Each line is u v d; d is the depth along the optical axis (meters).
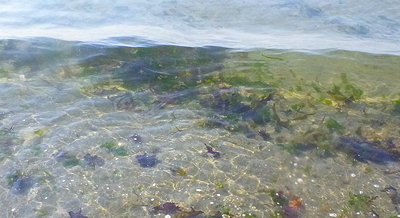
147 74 4.03
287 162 3.32
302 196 3.14
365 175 3.25
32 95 3.76
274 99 3.81
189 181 3.21
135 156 3.34
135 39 4.54
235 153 3.38
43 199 3.09
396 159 3.34
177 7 5.82
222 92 3.86
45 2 5.92
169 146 3.42
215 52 4.37
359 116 3.66
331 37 4.75
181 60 4.23
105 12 5.52
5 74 3.95
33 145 3.37
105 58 4.20
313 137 3.48
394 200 3.12
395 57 4.34
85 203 3.08
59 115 3.60
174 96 3.81
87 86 3.88
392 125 3.58
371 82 4.01
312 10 5.74
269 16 5.49
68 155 3.32
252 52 4.39
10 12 5.38
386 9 5.73
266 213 3.06
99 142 3.42
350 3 6.02
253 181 3.22
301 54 4.38
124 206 3.08
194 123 3.59
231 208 3.08
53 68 4.05
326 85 3.97
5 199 3.08
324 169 3.29
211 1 6.12
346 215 3.05
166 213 3.05
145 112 3.66
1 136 3.40
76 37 4.55
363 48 4.51
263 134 3.51
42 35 4.54
